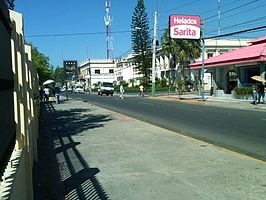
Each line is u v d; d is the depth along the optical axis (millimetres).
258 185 6285
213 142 10969
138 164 8023
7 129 3869
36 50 49656
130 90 68500
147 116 19766
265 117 18359
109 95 58875
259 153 9180
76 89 88938
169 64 64062
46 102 36844
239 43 64500
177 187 6262
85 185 6617
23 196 4781
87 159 8781
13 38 5016
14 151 4957
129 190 6172
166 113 21484
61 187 6551
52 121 18328
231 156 8680
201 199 5617
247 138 11586
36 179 7141
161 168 7594
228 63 33938
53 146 10930
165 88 64000
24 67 6168
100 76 113312
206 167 7594
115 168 7742
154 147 10008
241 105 27422
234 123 15812
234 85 37312
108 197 5840
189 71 59719
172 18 39656
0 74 3387
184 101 35125
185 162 8086
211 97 39219
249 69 33938
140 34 66500
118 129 14164
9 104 4223
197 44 54000
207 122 16312
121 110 24500
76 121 17766
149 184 6480
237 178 6730
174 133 12797
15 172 3920
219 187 6203
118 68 107938
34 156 8805
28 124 6680
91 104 31688
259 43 36562
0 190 3326
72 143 11266
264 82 27844
